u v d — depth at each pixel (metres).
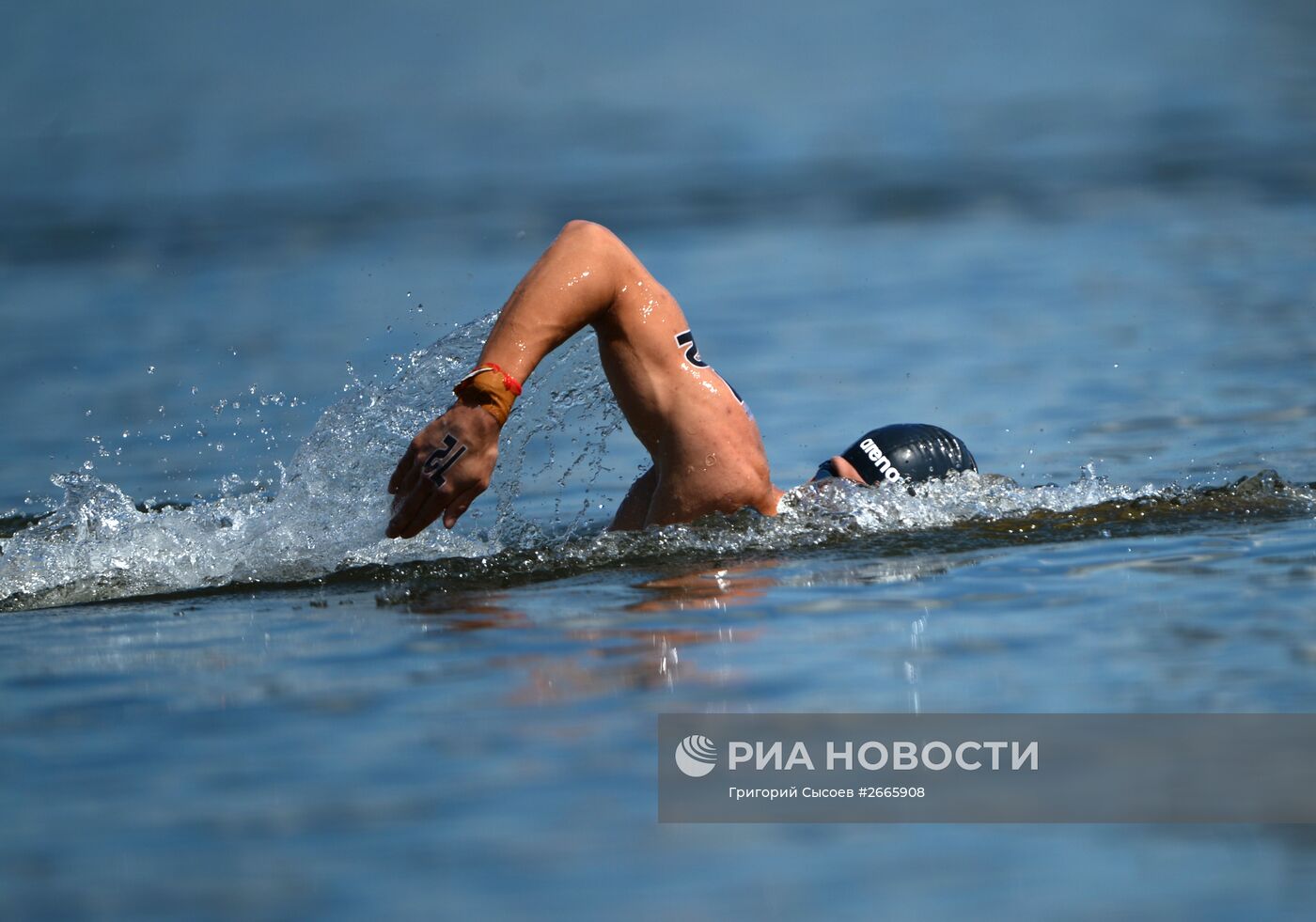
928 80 123.00
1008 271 44.59
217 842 8.98
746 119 98.62
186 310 43.31
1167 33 159.00
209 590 15.27
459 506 14.34
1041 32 171.25
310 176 78.12
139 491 23.06
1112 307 37.19
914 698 10.93
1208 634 12.21
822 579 14.44
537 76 146.38
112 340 38.50
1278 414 24.45
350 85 143.25
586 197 66.56
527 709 10.90
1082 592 13.65
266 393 31.22
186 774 9.98
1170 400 26.28
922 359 32.16
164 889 8.45
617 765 9.89
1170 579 14.00
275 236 58.75
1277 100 91.12
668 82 134.12
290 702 11.28
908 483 17.19
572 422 24.42
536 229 57.41
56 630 13.90
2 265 54.00
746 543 15.81
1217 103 91.12
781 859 8.73
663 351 15.52
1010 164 70.88
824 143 84.00
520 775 9.77
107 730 10.88
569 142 90.00
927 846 8.88
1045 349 32.38
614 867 8.63
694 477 15.85
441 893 8.35
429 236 57.25
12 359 36.00
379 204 66.69
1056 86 110.38
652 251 52.44
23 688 11.98
